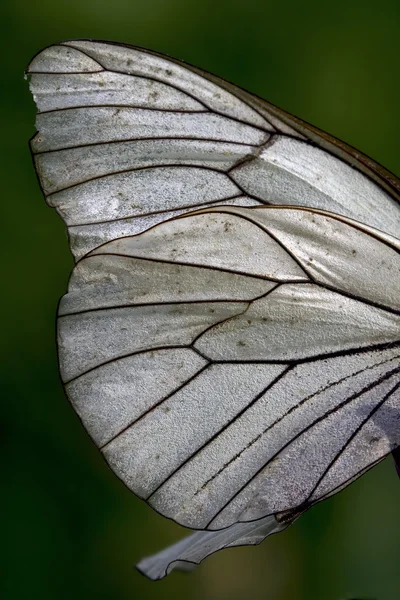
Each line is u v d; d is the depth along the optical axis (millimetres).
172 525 236
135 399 196
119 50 202
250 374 197
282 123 202
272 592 234
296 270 197
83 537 235
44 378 238
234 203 204
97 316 195
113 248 195
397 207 199
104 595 233
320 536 234
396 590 231
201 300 196
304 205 202
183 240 196
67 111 202
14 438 236
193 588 235
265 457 197
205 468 197
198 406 197
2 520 234
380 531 232
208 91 203
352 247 197
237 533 198
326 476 198
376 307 197
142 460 196
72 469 236
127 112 203
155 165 204
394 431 197
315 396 198
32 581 233
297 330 198
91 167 203
